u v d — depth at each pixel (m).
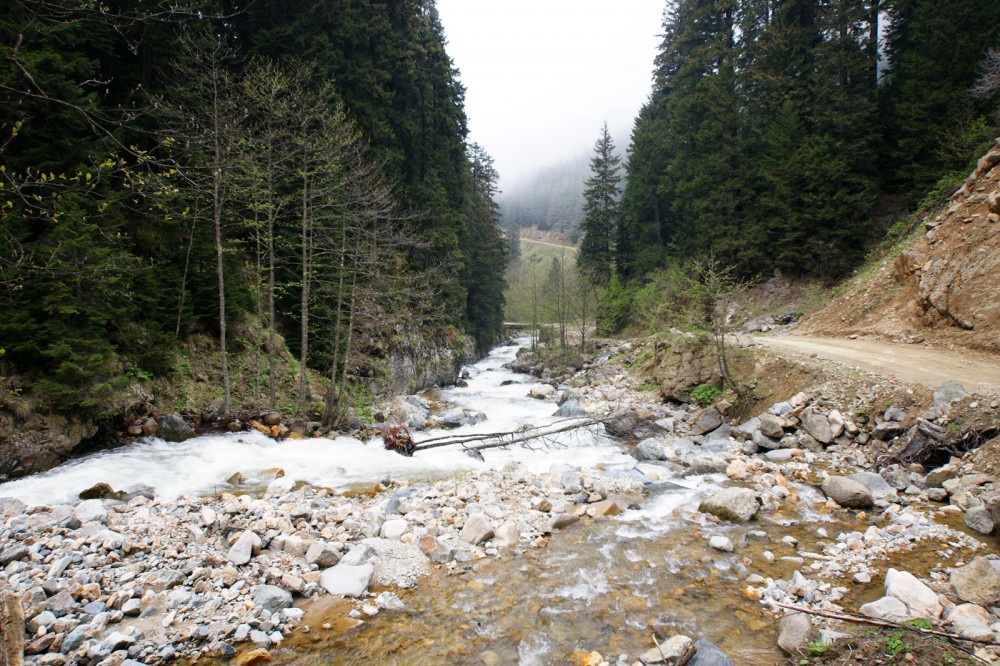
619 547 7.32
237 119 13.90
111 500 8.53
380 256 19.77
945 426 9.77
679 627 5.32
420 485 10.30
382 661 4.84
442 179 34.62
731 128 33.81
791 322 25.80
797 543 7.26
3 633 4.22
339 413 15.76
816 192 28.69
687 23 44.00
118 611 5.29
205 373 15.14
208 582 5.95
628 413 16.16
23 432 10.00
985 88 21.66
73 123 12.03
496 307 52.28
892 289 18.89
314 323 19.66
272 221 15.01
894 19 31.27
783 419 12.73
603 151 50.97
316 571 6.41
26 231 10.77
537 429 15.67
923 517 7.55
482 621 5.52
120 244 13.05
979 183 16.69
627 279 45.56
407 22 31.38
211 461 11.33
